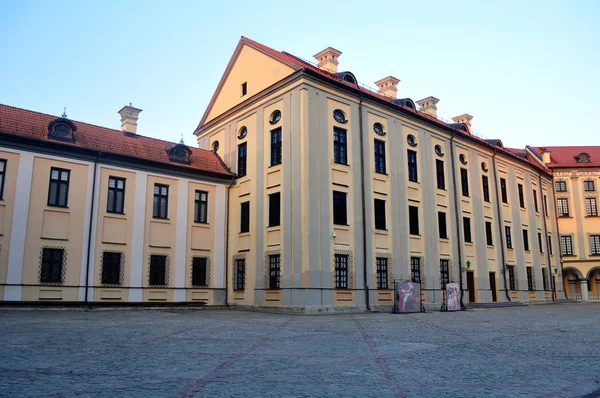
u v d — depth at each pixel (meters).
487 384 7.26
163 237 27.23
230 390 6.75
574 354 10.28
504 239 39.16
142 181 26.94
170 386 6.95
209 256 28.88
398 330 15.40
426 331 15.12
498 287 37.50
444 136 34.97
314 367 8.56
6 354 9.51
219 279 28.98
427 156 33.00
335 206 26.41
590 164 50.75
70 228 24.11
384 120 30.36
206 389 6.79
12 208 22.59
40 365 8.41
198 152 31.22
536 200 46.38
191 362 8.95
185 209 28.36
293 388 6.90
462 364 8.95
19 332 13.23
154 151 28.42
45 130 24.56
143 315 21.06
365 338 13.03
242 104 30.33
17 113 24.73
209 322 17.77
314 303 24.12
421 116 32.69
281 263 25.55
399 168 30.55
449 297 28.78
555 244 48.62
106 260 25.17
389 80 36.19
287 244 25.34
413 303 26.45
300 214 24.88
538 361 9.34
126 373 7.82
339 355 9.95
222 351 10.39
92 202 24.95
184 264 27.78
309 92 26.28
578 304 42.16
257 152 28.64
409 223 30.52
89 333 13.28
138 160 26.64
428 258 31.14
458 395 6.56
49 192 23.81
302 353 10.21
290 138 26.30
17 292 22.30
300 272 24.31
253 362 9.02
